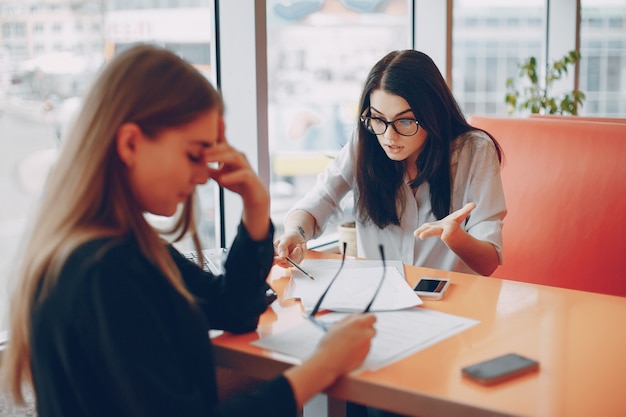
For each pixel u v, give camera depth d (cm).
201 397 94
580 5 429
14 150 177
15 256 100
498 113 389
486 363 106
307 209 202
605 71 450
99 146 95
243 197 121
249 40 226
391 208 199
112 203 97
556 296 142
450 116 192
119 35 200
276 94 258
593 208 218
